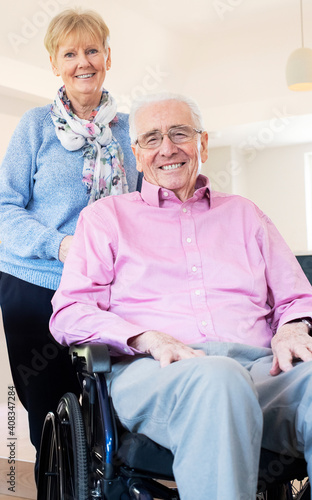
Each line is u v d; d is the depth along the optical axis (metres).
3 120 5.55
